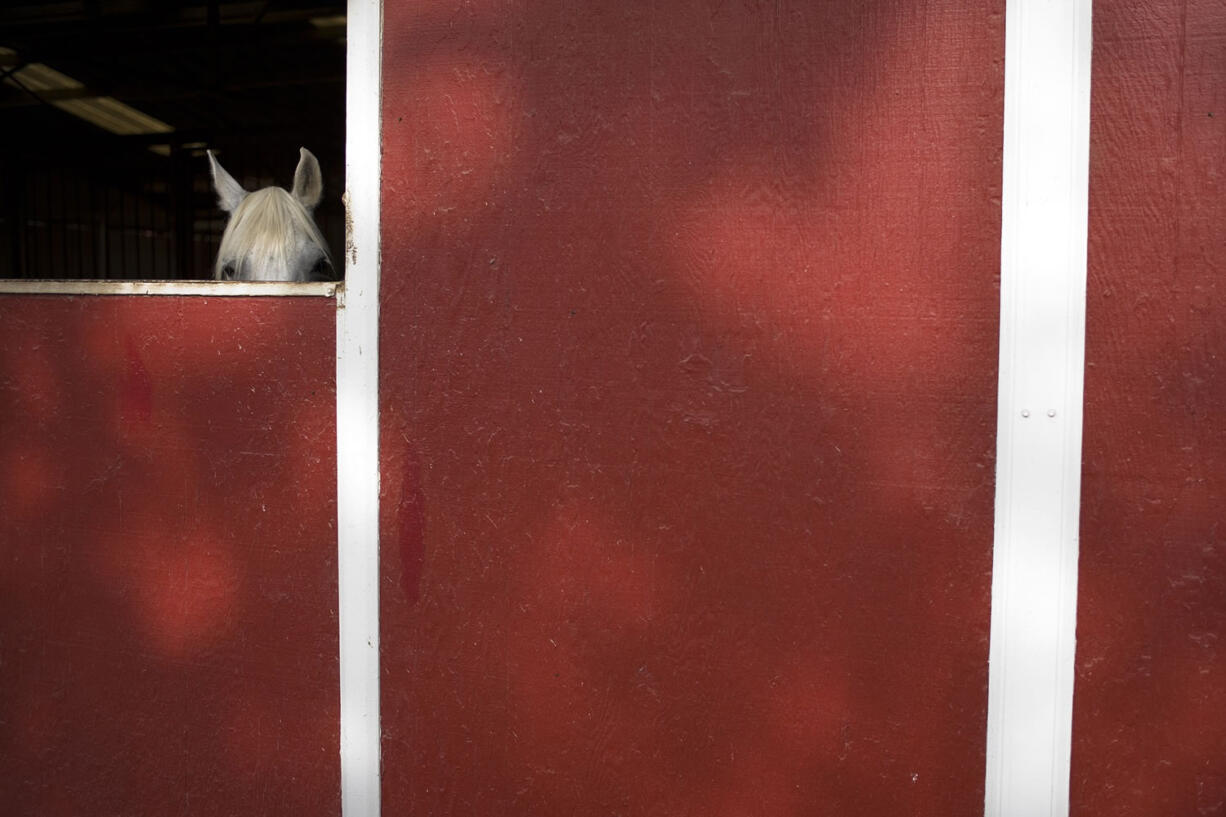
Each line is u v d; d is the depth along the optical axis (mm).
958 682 1218
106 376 1604
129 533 1623
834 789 1283
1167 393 1124
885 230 1212
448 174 1400
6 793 1767
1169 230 1113
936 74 1180
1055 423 1160
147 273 9117
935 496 1212
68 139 7617
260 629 1556
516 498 1399
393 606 1476
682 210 1295
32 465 1673
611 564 1361
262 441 1521
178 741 1631
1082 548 1162
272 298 1490
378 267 1443
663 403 1321
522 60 1352
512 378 1389
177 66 5902
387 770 1501
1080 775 1183
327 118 7020
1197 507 1121
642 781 1373
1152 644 1146
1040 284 1157
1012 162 1157
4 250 8391
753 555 1294
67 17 4926
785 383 1265
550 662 1401
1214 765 1133
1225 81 1084
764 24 1241
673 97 1287
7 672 1740
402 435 1450
